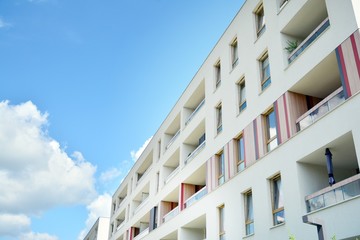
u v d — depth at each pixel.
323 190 11.88
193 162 23.06
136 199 37.38
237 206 16.73
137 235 33.53
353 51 11.68
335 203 11.08
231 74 19.81
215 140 20.38
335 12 12.75
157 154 31.59
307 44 14.36
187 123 25.88
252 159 16.14
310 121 13.34
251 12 18.78
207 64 23.53
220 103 21.08
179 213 23.67
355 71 11.47
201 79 24.22
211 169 20.19
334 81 13.87
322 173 13.35
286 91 14.69
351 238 10.51
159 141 32.09
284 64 15.23
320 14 14.84
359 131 10.88
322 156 12.82
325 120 12.28
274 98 15.39
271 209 14.40
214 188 19.36
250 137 16.67
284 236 13.09
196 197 21.75
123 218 44.59
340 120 11.67
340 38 12.33
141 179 35.22
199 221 21.62
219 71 22.42
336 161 13.12
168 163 29.05
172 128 30.14
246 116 17.38
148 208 30.73
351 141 11.73
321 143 12.27
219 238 18.17
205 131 22.02
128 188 40.53
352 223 10.33
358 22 11.78
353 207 10.39
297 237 12.41
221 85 20.89
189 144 26.16
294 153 13.46
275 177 14.65
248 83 17.77
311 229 11.86
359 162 10.66
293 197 13.02
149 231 28.95
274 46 16.11
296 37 16.03
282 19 15.94
